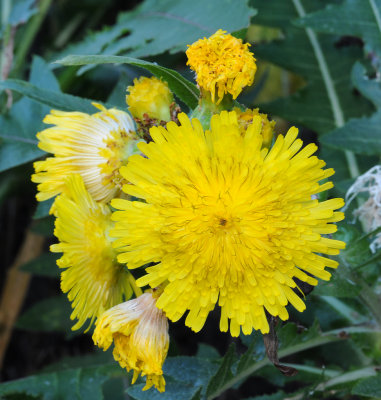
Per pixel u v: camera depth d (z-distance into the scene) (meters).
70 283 0.19
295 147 0.18
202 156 0.18
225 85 0.19
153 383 0.19
